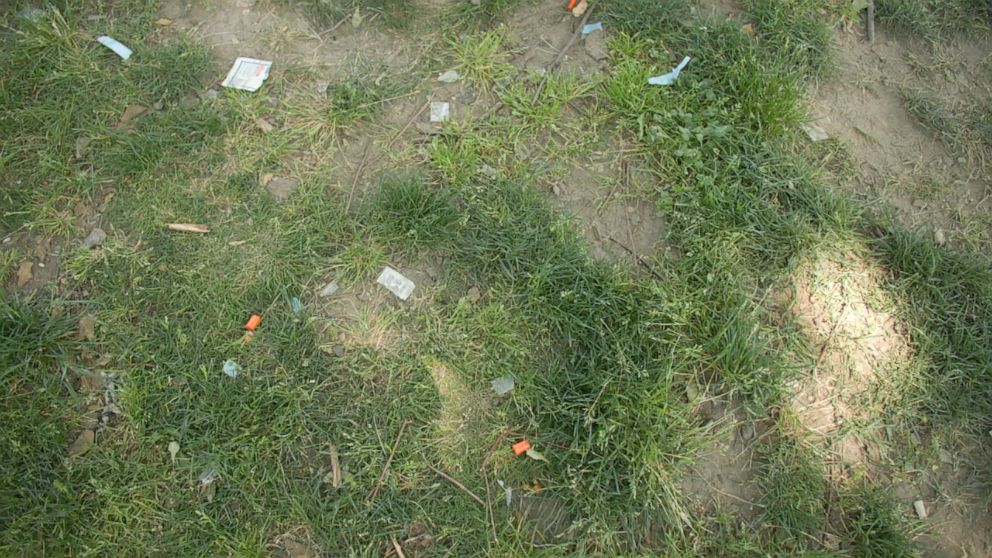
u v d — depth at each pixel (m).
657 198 2.95
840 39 3.47
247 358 2.56
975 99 3.36
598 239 2.87
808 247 2.84
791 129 3.13
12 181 2.87
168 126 2.97
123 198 2.83
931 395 2.65
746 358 2.56
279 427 2.46
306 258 2.73
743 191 2.92
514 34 3.35
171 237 2.75
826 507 2.47
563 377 2.55
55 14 3.18
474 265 2.75
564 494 2.41
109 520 2.33
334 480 2.40
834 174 3.09
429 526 2.38
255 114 3.02
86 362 2.54
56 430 2.40
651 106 3.09
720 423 2.54
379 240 2.77
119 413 2.47
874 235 2.95
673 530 2.39
